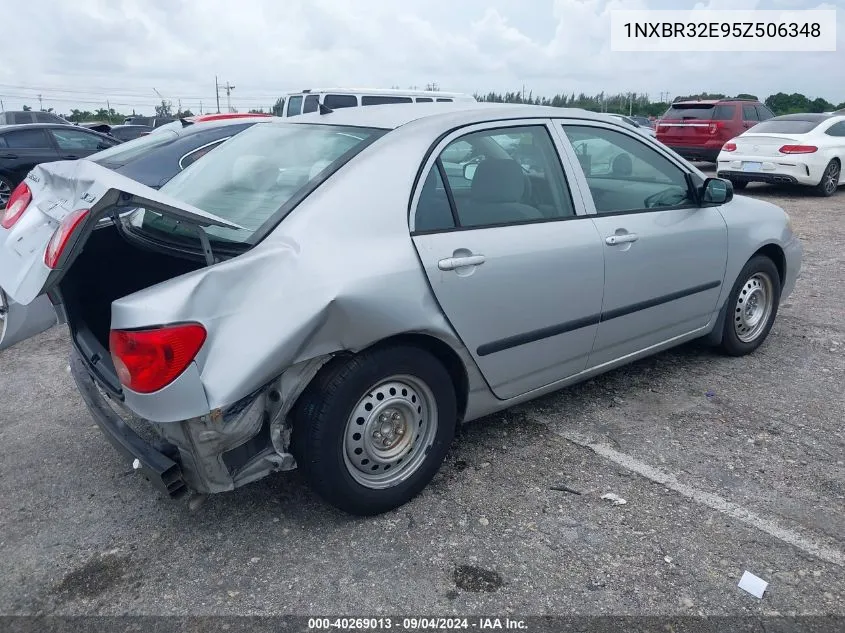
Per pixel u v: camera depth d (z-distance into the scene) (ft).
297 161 10.34
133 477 11.17
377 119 10.87
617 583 8.63
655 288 12.76
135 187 7.75
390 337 9.39
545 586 8.59
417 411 10.02
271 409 8.75
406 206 9.61
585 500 10.30
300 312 8.34
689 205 13.53
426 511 10.09
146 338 7.77
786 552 9.16
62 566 9.12
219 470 8.52
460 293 9.82
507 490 10.57
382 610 8.25
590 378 13.98
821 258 25.48
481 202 10.49
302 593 8.54
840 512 9.98
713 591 8.48
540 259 10.74
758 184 49.11
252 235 9.00
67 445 12.26
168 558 9.22
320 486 9.26
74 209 7.79
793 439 12.02
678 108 53.62
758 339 15.76
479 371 10.52
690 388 14.05
